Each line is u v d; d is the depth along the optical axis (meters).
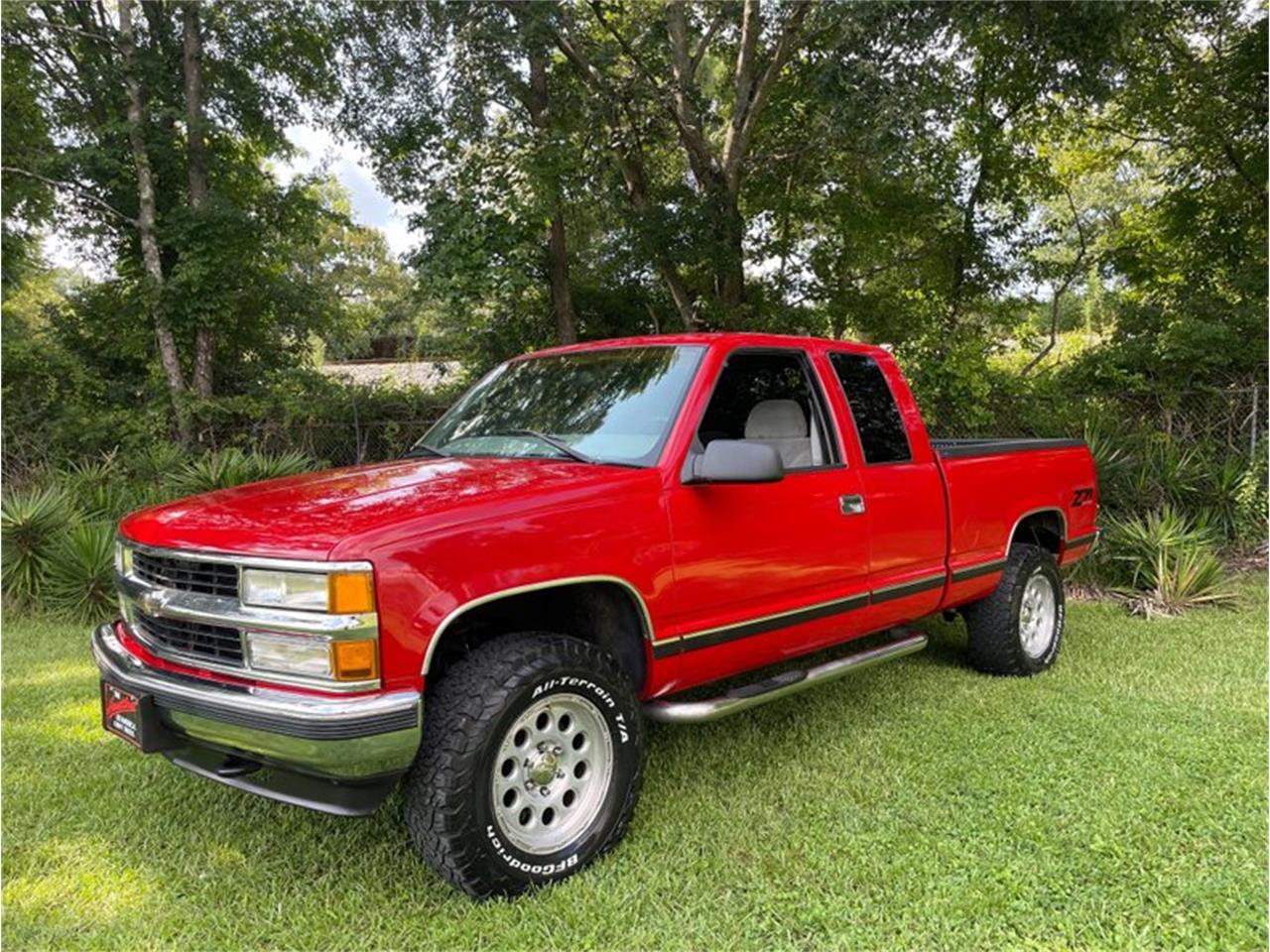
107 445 12.85
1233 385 10.50
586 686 2.92
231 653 2.66
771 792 3.52
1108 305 17.08
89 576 6.80
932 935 2.58
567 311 14.01
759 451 3.06
